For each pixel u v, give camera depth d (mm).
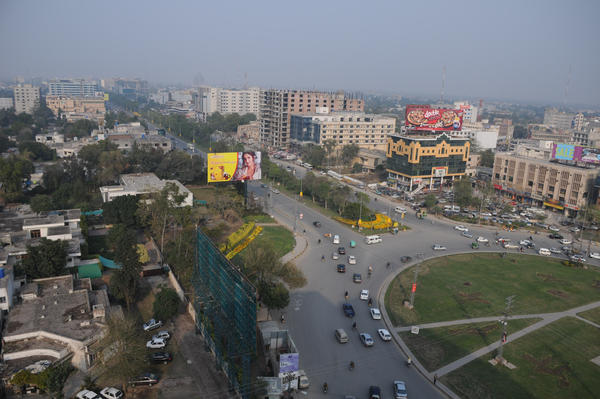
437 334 83188
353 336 81812
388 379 69500
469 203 174625
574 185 167875
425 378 70000
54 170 174375
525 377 70688
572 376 71500
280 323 85125
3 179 153125
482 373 71312
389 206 178000
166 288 88688
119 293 88125
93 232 130875
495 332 84562
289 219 157125
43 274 91812
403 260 119812
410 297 98250
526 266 120000
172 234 131250
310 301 95188
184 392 64875
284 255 121250
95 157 189125
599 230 153375
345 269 112375
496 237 143000
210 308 76250
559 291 104250
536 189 184625
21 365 65500
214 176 152625
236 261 105125
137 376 66125
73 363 69125
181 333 81375
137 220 131875
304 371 70188
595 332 85750
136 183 159000
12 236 107500
